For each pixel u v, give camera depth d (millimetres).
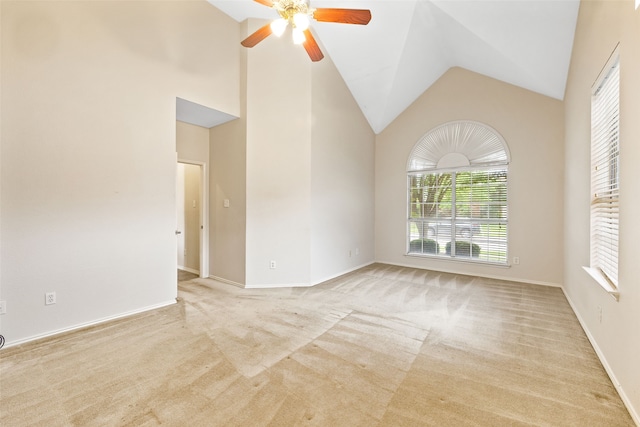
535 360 2186
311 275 4254
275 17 3979
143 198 3154
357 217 5324
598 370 2051
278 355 2238
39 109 2473
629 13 1699
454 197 5094
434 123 5250
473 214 4926
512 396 1770
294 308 3279
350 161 5102
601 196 2404
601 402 1714
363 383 1893
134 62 3051
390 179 5734
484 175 4820
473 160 4898
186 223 5234
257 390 1814
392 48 4195
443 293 3861
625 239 1744
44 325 2523
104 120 2852
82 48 2701
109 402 1703
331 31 4156
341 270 4914
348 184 5055
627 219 1716
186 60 3488
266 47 4070
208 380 1917
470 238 4957
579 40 2891
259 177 4082
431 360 2182
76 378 1938
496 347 2387
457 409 1654
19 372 2006
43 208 2512
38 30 2457
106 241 2889
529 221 4441
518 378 1955
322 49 4406
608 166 2281
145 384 1875
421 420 1567
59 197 2596
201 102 3635
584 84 2773
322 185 4449
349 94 5039
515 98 4531
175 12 3375
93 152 2787
